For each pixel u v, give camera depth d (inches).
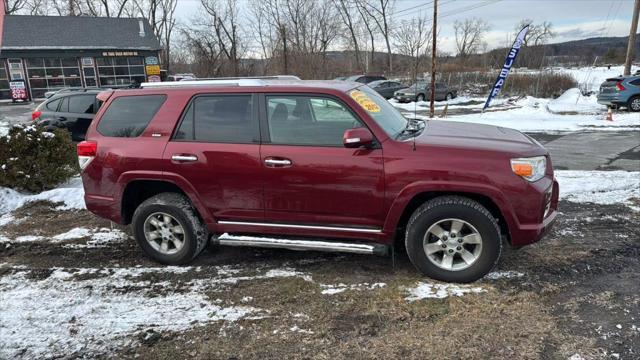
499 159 142.3
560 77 1115.3
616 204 233.1
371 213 151.0
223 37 1578.5
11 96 1311.5
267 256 178.9
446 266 151.5
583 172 303.7
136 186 174.1
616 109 741.9
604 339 120.6
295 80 174.7
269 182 156.2
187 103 164.9
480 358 114.4
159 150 164.7
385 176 146.6
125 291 154.1
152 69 1475.1
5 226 219.6
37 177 268.4
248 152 156.6
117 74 1430.9
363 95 164.1
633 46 912.3
